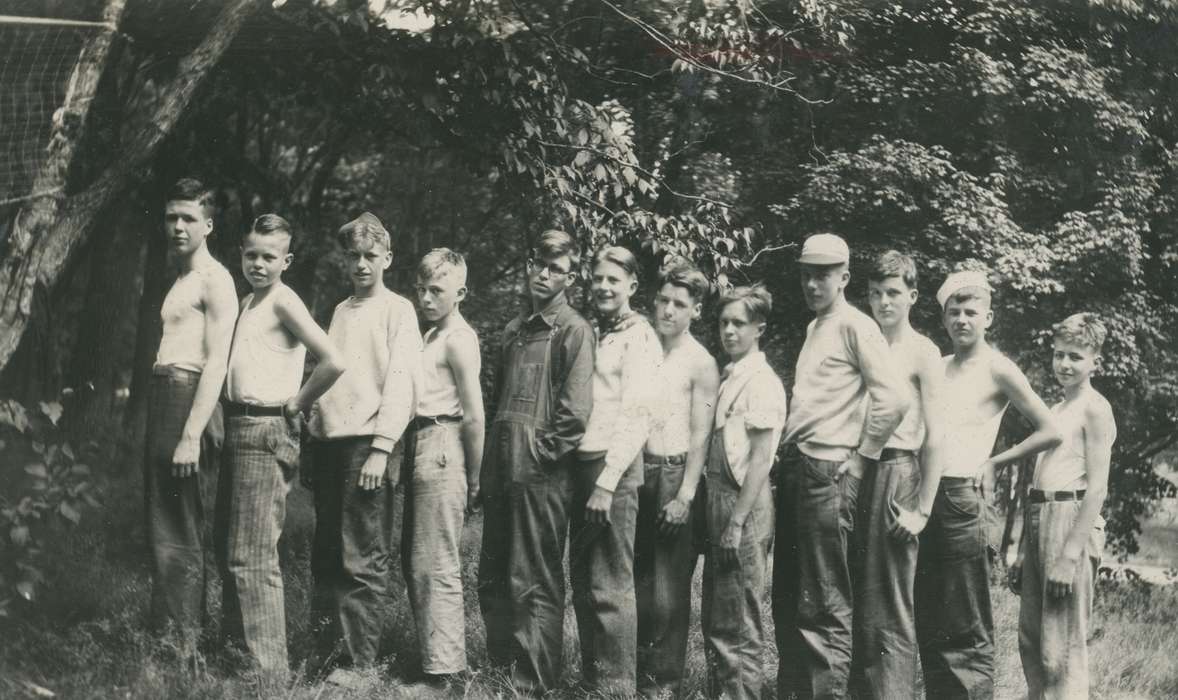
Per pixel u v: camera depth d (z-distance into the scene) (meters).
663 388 4.91
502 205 12.29
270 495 4.64
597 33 10.02
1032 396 5.07
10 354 4.71
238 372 4.63
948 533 5.02
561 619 4.90
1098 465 5.09
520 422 4.82
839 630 4.77
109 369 8.11
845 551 4.79
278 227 4.70
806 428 4.84
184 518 4.62
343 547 4.78
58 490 4.96
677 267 5.02
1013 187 12.88
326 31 7.61
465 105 7.89
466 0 7.66
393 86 7.95
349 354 4.84
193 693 4.30
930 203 11.98
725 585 4.87
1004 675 6.54
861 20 12.12
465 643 5.47
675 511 4.87
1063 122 12.85
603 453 4.87
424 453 4.90
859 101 12.45
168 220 4.65
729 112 12.17
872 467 4.89
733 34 8.91
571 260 4.91
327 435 4.81
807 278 4.93
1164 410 13.24
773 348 12.56
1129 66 13.57
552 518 4.80
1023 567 5.31
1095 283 12.59
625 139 8.61
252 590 4.59
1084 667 5.14
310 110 9.96
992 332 12.12
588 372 4.82
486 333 12.75
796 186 12.34
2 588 4.74
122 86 7.43
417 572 4.88
